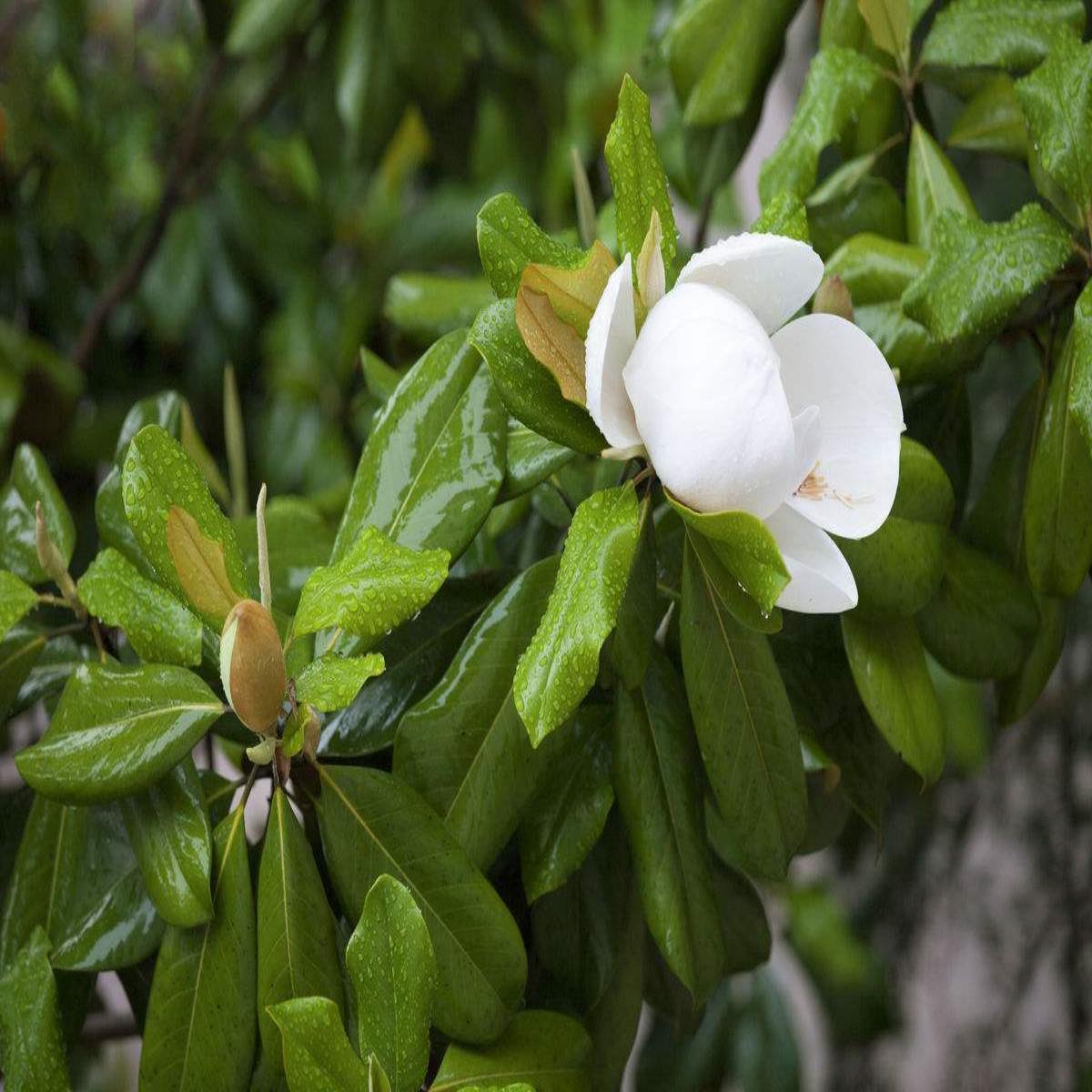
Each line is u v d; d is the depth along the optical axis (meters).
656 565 1.67
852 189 1.85
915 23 1.86
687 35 1.93
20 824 1.78
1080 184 1.73
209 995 1.63
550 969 1.76
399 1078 1.59
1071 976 3.47
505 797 1.66
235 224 3.32
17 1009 1.67
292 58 2.63
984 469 3.06
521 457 1.69
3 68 2.82
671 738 1.71
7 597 1.69
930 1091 3.74
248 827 2.25
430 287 1.99
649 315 1.56
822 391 1.61
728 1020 2.75
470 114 2.77
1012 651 1.79
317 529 1.87
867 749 1.85
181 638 1.65
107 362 3.25
